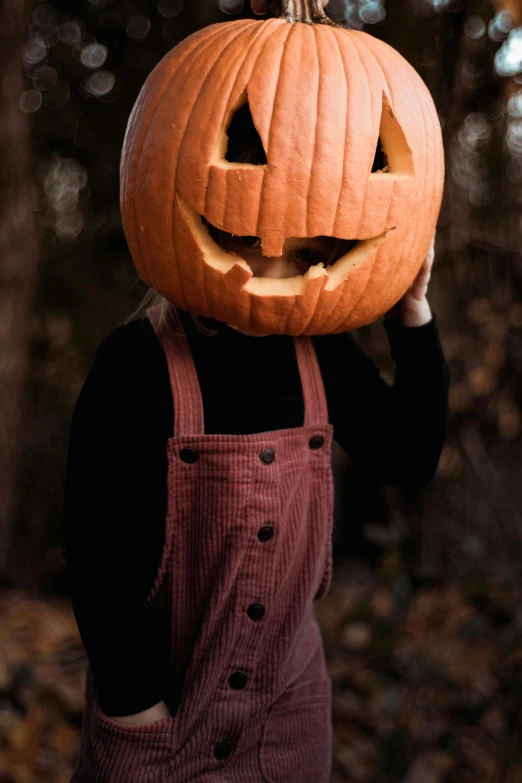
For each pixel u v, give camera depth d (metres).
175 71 1.21
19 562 4.01
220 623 1.21
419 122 1.21
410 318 1.43
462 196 2.89
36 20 3.92
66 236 4.24
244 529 1.21
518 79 2.82
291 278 1.21
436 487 3.19
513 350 2.99
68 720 2.38
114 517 1.19
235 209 1.12
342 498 4.08
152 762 1.15
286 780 1.27
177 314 1.31
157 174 1.17
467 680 2.31
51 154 4.15
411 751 1.93
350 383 1.44
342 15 3.26
